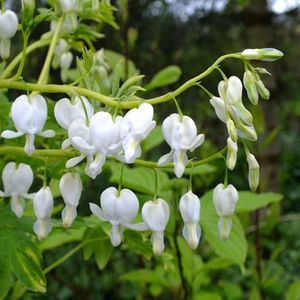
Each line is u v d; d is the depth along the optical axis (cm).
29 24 20
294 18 117
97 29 38
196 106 97
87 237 27
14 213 23
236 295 44
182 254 33
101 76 29
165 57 100
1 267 22
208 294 36
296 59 123
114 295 59
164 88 96
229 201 19
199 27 108
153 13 97
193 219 19
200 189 46
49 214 20
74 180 20
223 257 30
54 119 24
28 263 22
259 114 40
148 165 19
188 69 102
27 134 19
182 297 34
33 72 67
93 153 18
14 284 31
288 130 131
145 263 39
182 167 18
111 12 27
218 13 110
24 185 21
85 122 18
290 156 112
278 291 51
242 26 110
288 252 66
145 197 26
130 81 19
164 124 18
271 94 78
